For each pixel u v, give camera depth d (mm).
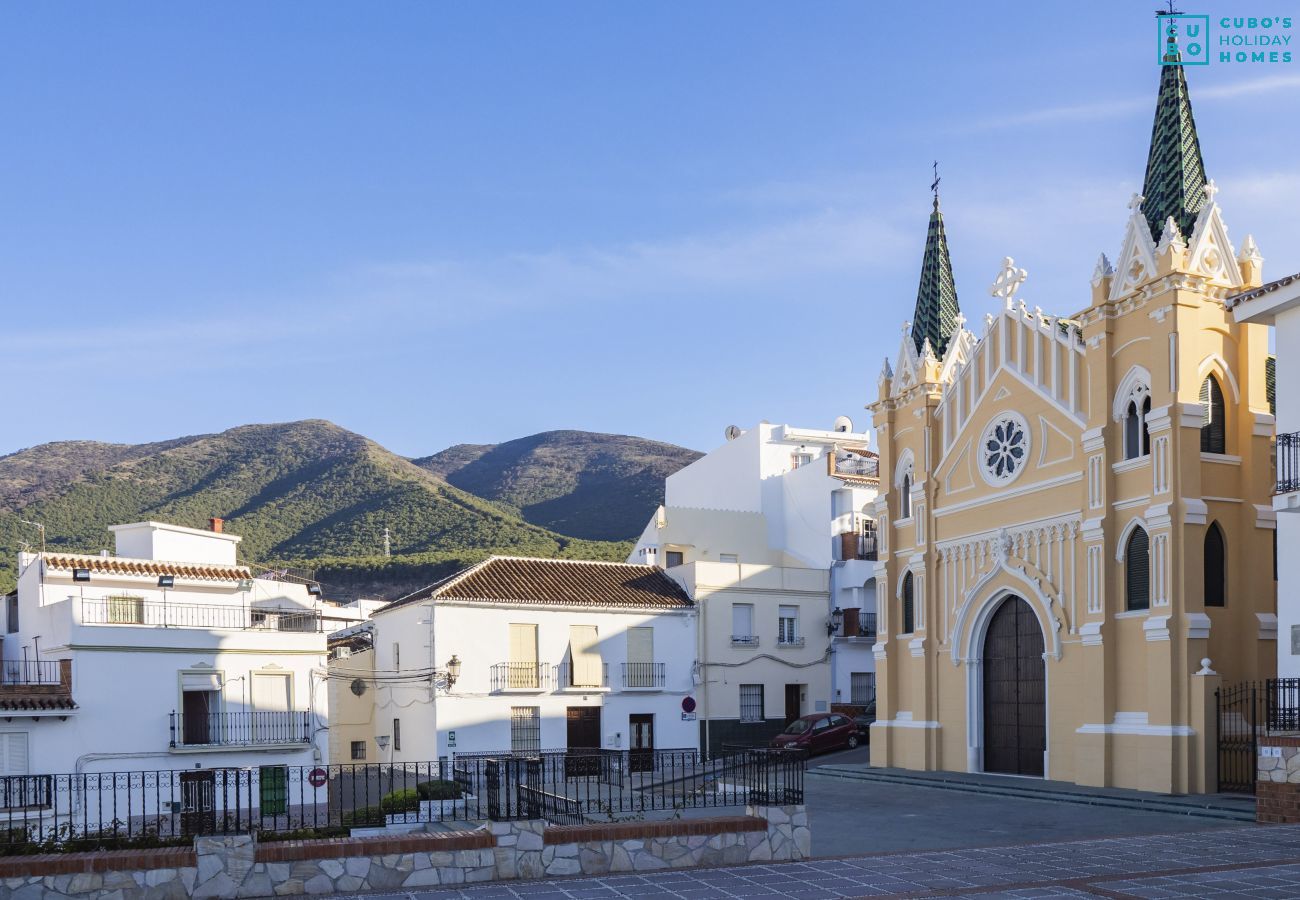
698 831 17125
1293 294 23094
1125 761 28781
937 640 36781
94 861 14680
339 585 95250
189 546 47250
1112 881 15883
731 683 50781
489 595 46188
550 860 16312
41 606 38000
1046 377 33125
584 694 47250
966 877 16219
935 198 42312
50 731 33844
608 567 52031
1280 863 17203
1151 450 28719
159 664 36094
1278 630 23312
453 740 44656
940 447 37469
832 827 24500
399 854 15664
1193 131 30797
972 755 34719
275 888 15172
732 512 62469
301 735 38438
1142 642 28828
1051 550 32250
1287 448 23000
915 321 42250
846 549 57219
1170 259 28359
